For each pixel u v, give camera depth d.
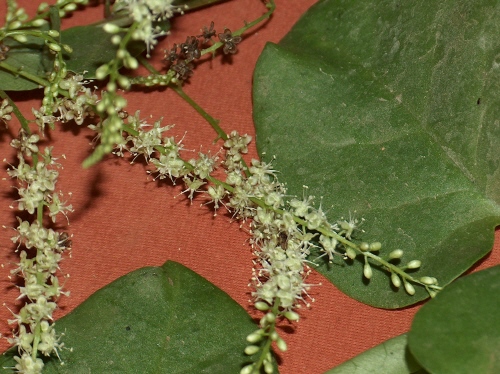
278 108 0.24
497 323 0.20
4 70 0.24
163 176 0.23
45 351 0.21
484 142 0.23
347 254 0.22
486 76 0.23
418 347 0.20
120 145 0.23
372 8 0.24
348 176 0.23
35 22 0.23
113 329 0.23
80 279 0.24
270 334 0.21
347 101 0.24
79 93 0.23
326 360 0.23
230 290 0.24
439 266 0.22
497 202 0.23
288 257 0.22
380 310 0.24
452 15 0.23
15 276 0.24
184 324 0.23
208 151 0.24
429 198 0.23
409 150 0.23
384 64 0.24
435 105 0.23
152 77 0.24
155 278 0.23
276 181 0.24
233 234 0.24
